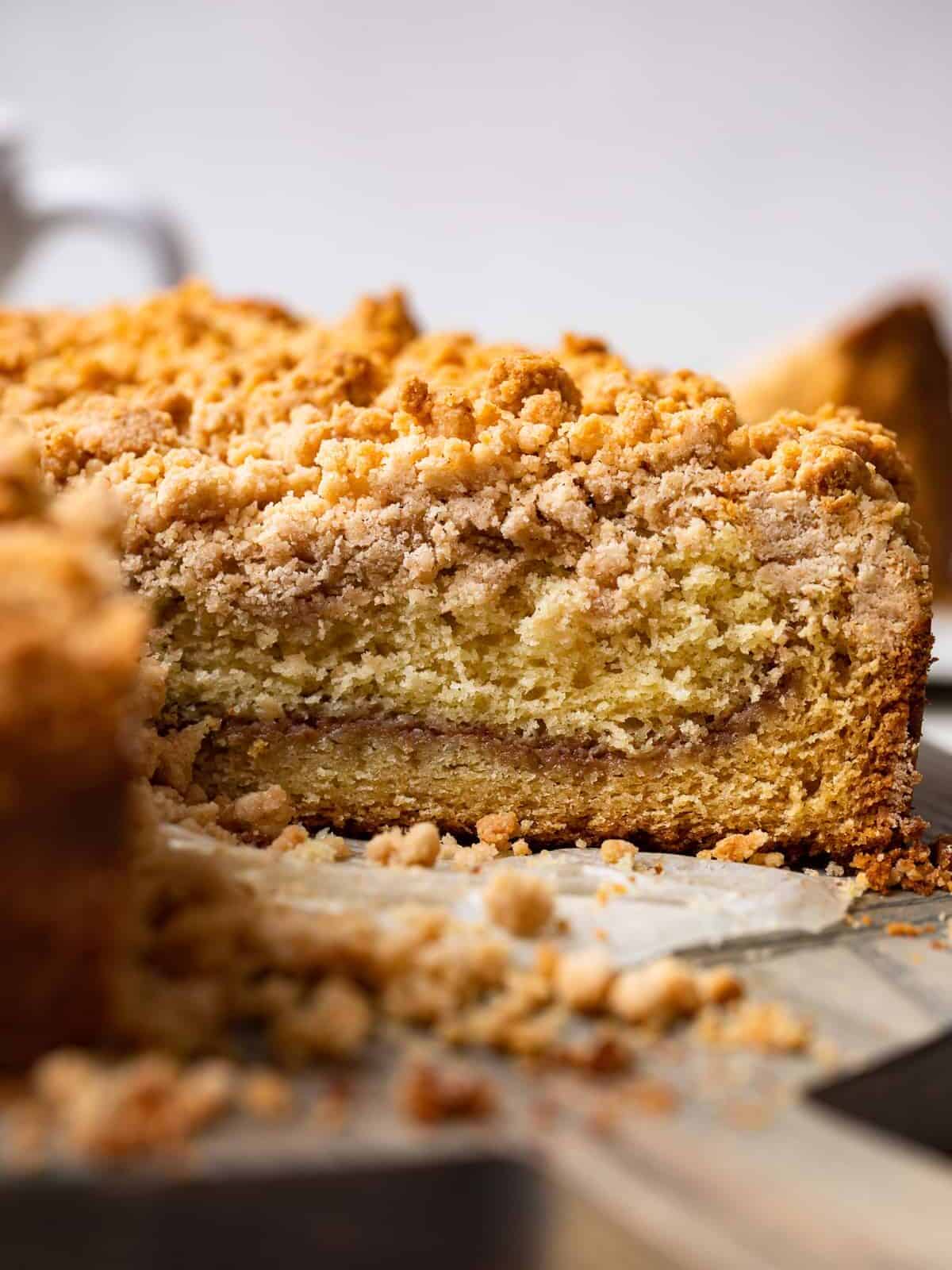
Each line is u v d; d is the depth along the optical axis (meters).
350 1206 0.15
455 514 0.25
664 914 0.21
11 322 0.30
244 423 0.26
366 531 0.25
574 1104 0.16
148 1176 0.14
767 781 0.25
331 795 0.25
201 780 0.25
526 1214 0.15
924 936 0.22
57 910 0.16
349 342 0.29
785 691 0.25
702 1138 0.16
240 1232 0.15
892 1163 0.16
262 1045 0.17
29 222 0.43
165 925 0.18
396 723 0.25
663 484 0.25
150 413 0.26
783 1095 0.17
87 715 0.16
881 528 0.25
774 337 0.66
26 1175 0.14
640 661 0.25
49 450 0.25
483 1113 0.16
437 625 0.25
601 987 0.18
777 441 0.25
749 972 0.20
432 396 0.25
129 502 0.25
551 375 0.25
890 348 0.53
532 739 0.25
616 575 0.25
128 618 0.16
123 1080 0.15
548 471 0.25
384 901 0.21
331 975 0.18
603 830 0.25
